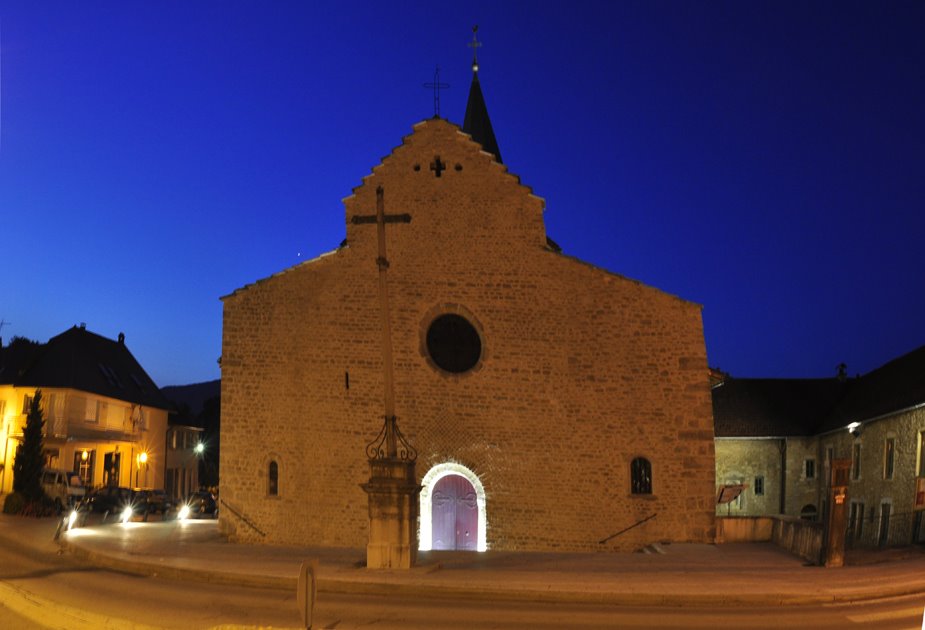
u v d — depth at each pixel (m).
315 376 24.88
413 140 25.91
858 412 32.62
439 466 24.34
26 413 39.38
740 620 12.60
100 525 28.94
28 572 17.42
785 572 17.16
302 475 24.47
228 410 25.09
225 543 23.56
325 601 14.27
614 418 24.23
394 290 25.12
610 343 24.53
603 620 12.63
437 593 14.87
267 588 15.59
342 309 25.11
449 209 25.50
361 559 19.09
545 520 23.95
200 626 12.20
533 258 25.14
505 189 25.53
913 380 28.80
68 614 13.02
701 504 23.66
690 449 23.91
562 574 16.77
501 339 24.80
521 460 24.25
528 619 12.71
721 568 18.06
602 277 24.80
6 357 42.09
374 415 24.58
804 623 12.34
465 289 25.08
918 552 20.86
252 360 25.25
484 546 23.94
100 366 45.66
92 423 42.25
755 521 24.05
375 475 17.56
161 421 50.28
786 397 41.09
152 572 17.48
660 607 13.79
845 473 18.52
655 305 24.53
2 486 39.34
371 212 25.58
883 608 13.39
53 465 39.72
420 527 24.11
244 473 24.78
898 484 27.33
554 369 24.59
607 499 23.89
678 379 24.20
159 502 37.69
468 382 24.62
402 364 24.78
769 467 38.84
